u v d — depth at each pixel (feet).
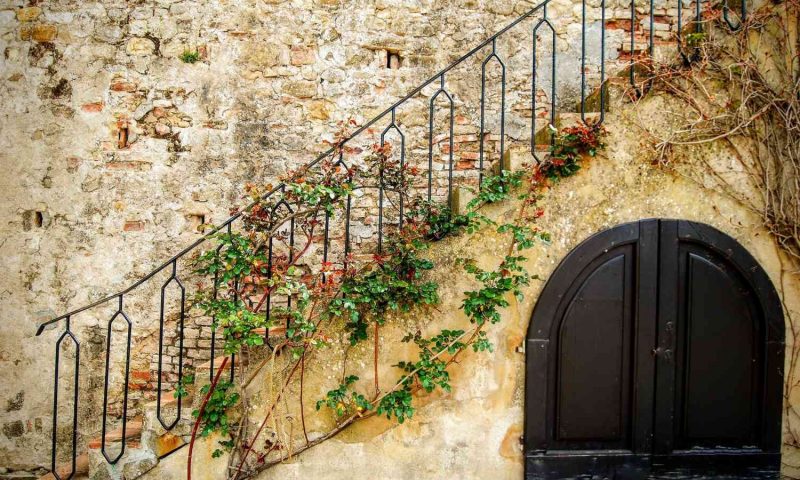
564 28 16.33
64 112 15.26
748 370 12.37
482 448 11.93
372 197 15.67
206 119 15.51
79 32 15.30
